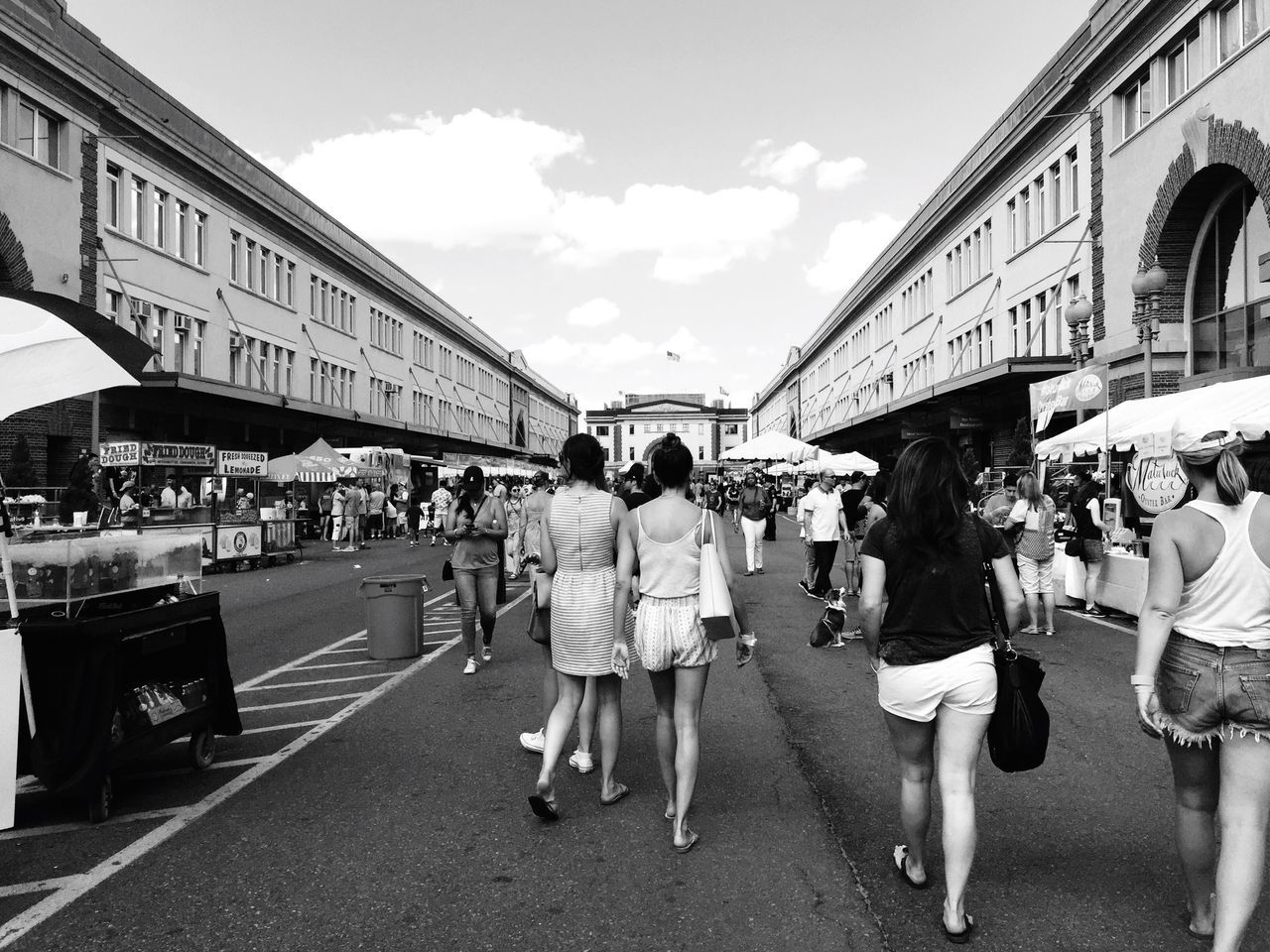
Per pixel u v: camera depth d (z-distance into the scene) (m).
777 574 18.25
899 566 3.56
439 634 11.06
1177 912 3.68
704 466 72.94
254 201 33.47
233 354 32.81
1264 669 3.09
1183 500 11.69
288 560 22.19
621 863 4.22
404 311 51.59
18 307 4.64
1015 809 4.90
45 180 22.45
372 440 44.38
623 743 6.33
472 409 67.06
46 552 4.86
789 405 90.12
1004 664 3.59
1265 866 4.11
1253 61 16.53
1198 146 18.06
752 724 6.75
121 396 24.89
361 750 6.11
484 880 4.05
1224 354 18.73
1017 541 10.81
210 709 5.69
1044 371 23.47
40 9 22.56
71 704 4.80
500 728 6.65
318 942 3.49
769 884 3.98
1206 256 19.56
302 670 8.84
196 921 3.66
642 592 4.52
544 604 5.65
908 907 3.74
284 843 4.49
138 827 4.73
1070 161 25.27
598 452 5.01
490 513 8.73
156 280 27.50
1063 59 24.77
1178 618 3.27
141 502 17.48
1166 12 19.39
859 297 51.69
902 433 38.75
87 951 3.43
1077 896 3.83
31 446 21.69
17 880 4.09
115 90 24.78
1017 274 28.83
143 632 5.11
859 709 7.20
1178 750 3.37
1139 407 13.97
